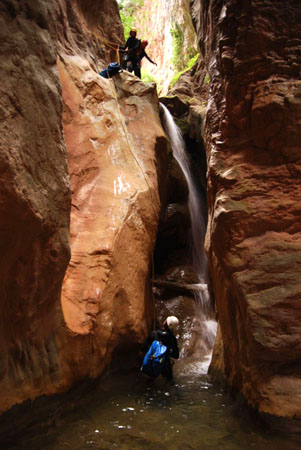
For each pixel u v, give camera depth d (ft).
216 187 17.29
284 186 15.62
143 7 76.13
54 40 13.10
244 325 14.71
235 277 15.02
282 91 15.62
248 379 14.39
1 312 11.75
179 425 14.30
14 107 10.54
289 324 13.69
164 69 67.72
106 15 37.63
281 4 16.08
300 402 12.82
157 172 29.01
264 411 13.05
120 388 18.74
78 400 16.07
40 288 13.08
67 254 13.70
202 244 39.22
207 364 23.21
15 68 10.84
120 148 25.54
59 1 27.86
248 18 16.15
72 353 15.62
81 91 25.58
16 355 12.89
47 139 12.16
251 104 16.26
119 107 28.94
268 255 14.84
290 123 15.47
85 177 22.80
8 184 9.86
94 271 19.04
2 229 10.23
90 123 24.82
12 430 12.44
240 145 16.72
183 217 36.78
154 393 17.95
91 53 31.55
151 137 28.73
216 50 18.53
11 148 10.08
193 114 44.42
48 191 12.02
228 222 15.60
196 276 34.42
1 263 10.93
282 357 13.46
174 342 20.07
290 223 15.21
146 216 24.14
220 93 17.95
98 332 17.90
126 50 37.32
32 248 11.89
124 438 13.23
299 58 15.84
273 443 12.45
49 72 12.61
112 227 21.02
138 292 21.70
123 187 23.58
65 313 16.43
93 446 12.62
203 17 24.67
